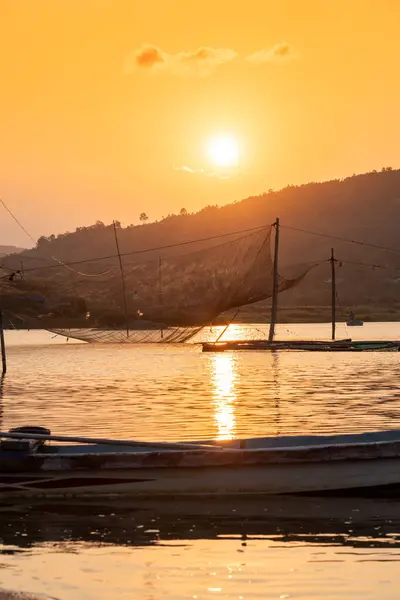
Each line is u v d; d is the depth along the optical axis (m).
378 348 99.12
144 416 38.81
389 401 45.50
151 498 21.89
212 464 21.84
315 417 38.31
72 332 126.25
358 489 22.19
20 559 16.69
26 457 21.98
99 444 23.94
